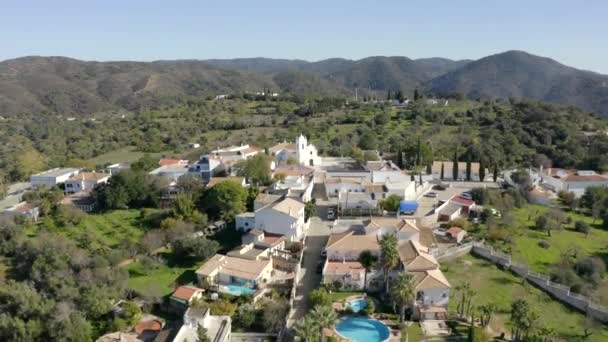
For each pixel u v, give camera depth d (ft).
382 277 298.15
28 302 287.69
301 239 366.63
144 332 270.87
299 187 453.17
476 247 350.84
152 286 314.96
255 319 269.85
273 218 369.50
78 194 506.48
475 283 310.86
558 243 382.83
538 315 261.44
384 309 276.00
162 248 377.91
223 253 358.84
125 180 465.47
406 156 604.49
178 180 480.64
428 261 300.40
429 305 274.77
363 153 647.15
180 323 268.41
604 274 338.13
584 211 474.90
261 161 500.33
